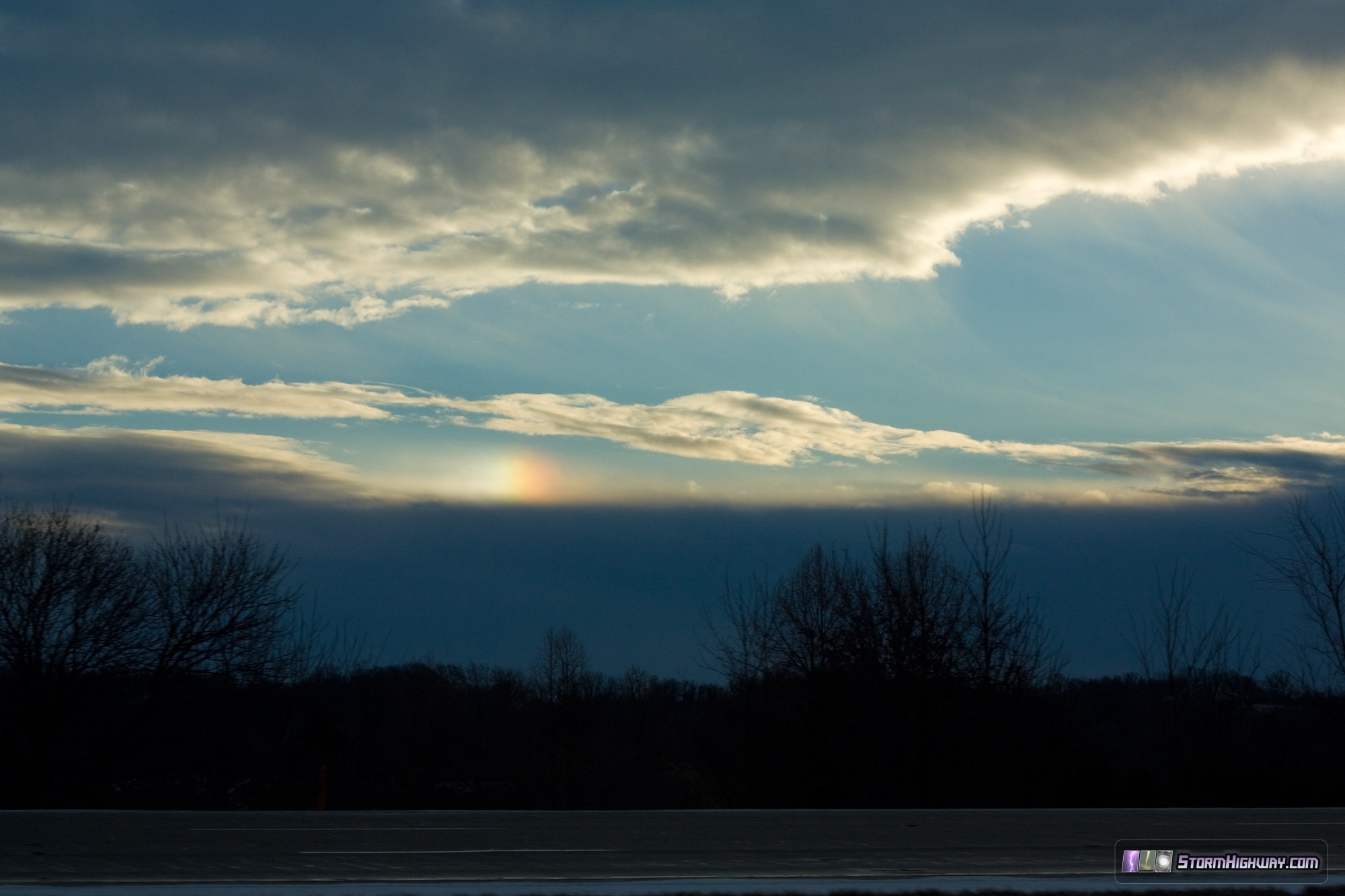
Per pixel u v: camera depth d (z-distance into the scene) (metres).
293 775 32.38
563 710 49.25
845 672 33.56
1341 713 30.61
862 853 14.20
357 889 10.49
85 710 27.98
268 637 30.25
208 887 10.46
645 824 16.84
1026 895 11.13
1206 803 30.30
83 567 28.23
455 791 47.28
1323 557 31.50
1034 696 31.66
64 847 13.10
